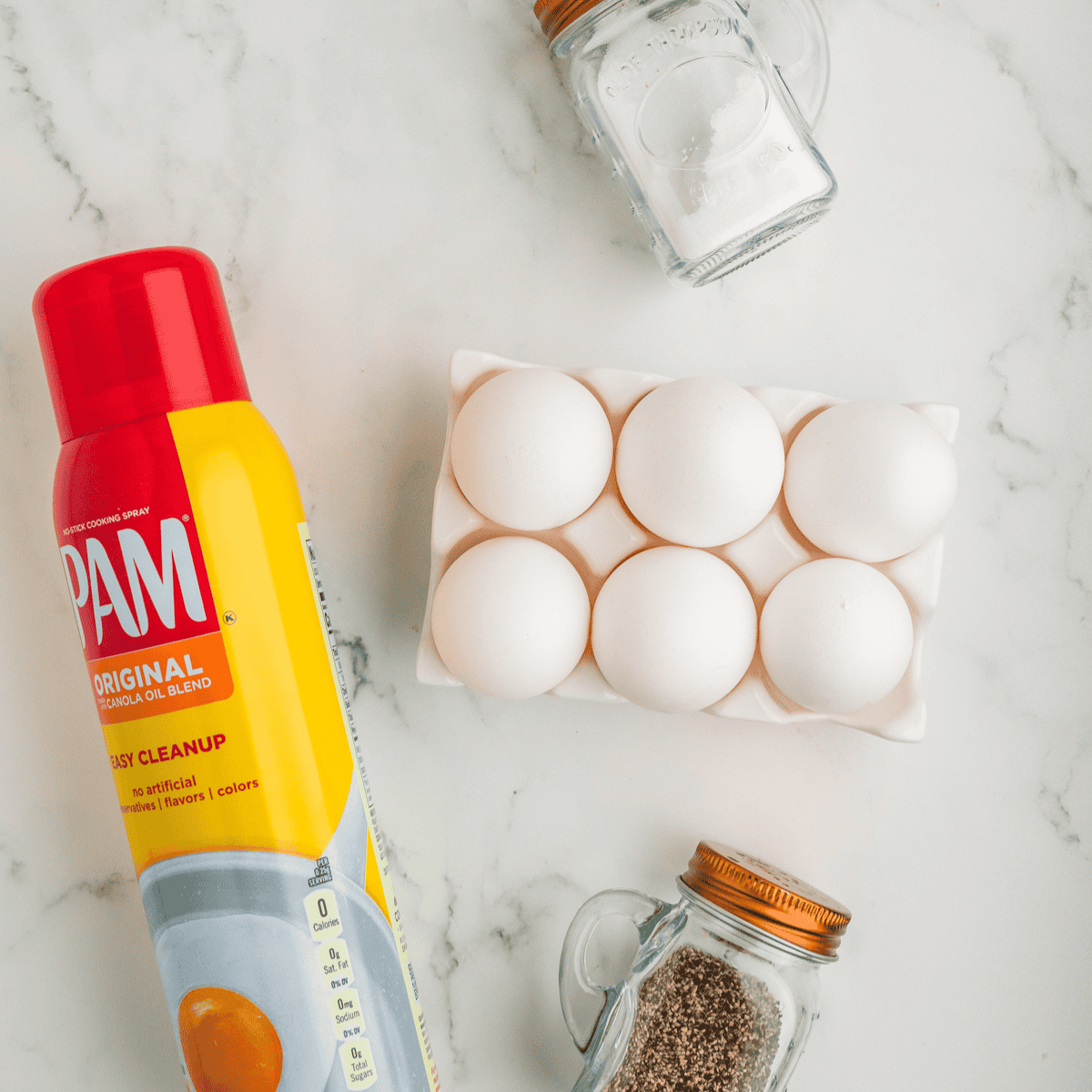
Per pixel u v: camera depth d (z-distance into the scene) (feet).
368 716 1.68
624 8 1.45
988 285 1.72
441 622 1.40
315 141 1.66
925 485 1.39
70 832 1.66
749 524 1.41
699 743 1.70
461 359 1.50
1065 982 1.72
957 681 1.73
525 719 1.69
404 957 1.44
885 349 1.71
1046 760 1.73
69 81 1.64
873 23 1.70
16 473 1.64
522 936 1.69
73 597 1.34
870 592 1.40
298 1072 1.32
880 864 1.72
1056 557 1.73
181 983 1.33
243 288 1.66
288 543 1.36
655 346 1.69
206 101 1.65
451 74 1.67
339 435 1.67
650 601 1.37
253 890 1.31
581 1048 1.57
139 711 1.30
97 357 1.26
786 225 1.51
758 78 1.48
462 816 1.69
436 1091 1.47
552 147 1.68
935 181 1.71
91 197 1.65
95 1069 1.66
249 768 1.30
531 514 1.39
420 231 1.67
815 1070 1.71
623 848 1.70
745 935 1.43
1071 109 1.71
